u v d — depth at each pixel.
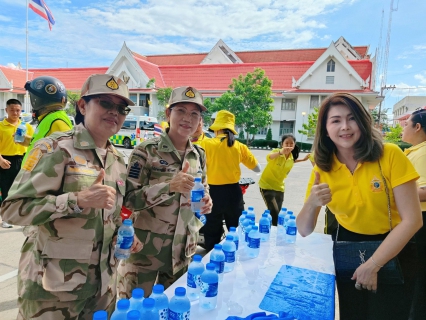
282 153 4.47
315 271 1.98
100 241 1.58
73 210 1.39
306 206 1.97
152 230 2.09
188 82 32.91
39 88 2.91
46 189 1.41
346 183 1.89
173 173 2.13
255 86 25.56
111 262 1.67
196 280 1.62
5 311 2.68
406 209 1.67
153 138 2.27
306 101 28.31
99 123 1.61
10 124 4.78
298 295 1.65
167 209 2.09
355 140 1.76
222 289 1.70
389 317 1.84
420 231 2.33
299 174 11.83
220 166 3.67
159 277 2.26
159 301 1.32
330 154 1.95
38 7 17.98
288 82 30.55
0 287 3.05
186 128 2.18
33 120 3.14
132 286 2.12
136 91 31.03
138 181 2.05
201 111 2.24
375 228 1.86
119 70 32.19
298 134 28.61
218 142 3.67
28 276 1.44
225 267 1.98
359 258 1.79
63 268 1.45
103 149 1.69
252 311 1.48
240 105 25.28
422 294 2.31
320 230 5.13
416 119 2.65
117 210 1.71
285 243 2.54
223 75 32.62
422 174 2.35
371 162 1.77
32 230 1.58
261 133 30.53
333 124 1.79
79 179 1.50
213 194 3.73
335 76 27.61
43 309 1.44
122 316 1.18
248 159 4.15
